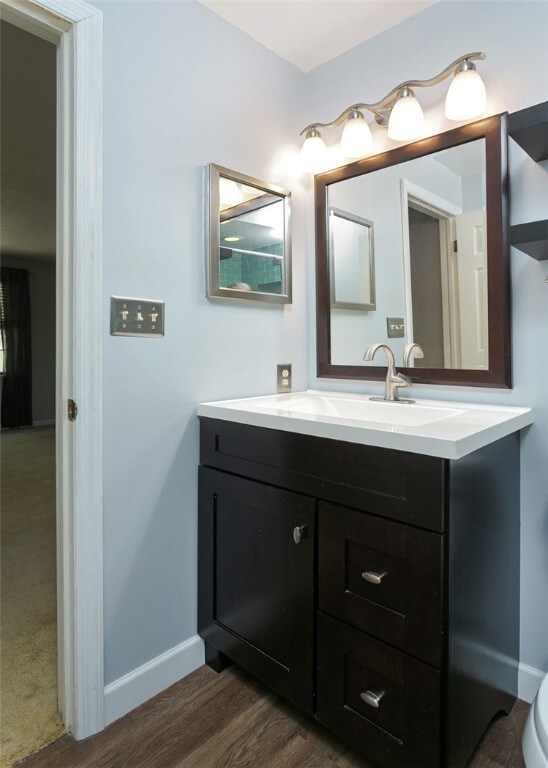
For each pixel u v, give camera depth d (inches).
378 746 42.2
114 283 52.1
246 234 66.4
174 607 59.2
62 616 51.0
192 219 60.0
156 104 55.6
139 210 54.2
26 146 117.0
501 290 55.0
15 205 167.2
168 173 57.1
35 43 72.0
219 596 58.9
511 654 52.9
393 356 63.4
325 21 63.6
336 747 48.3
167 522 58.2
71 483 49.8
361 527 42.7
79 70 48.0
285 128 72.8
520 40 53.2
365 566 42.8
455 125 58.7
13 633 66.7
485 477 44.4
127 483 53.9
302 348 77.0
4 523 108.0
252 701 55.2
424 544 38.3
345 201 72.1
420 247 63.1
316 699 47.4
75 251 48.6
